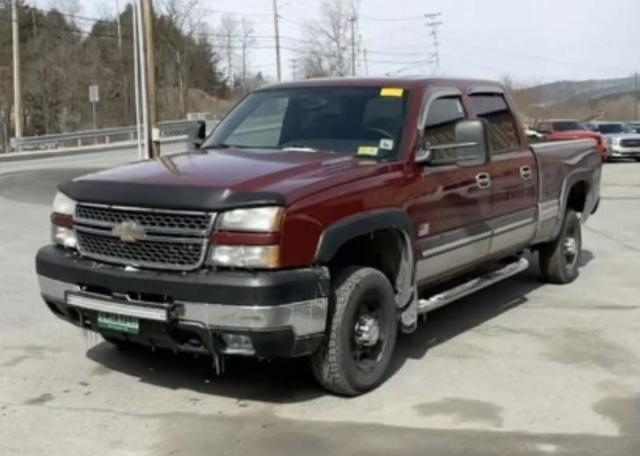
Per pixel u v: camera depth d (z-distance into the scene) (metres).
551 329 6.79
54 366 5.79
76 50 71.69
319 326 4.78
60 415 4.88
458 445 4.41
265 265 4.55
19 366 5.79
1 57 68.06
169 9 78.19
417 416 4.85
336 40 71.00
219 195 4.62
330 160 5.44
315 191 4.81
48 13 73.44
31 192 18.66
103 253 5.02
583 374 5.62
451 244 6.07
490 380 5.50
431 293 6.43
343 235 4.88
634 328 6.80
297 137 6.03
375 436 4.55
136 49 27.09
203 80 86.19
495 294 8.13
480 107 6.77
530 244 7.72
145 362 5.88
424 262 5.77
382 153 5.66
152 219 4.79
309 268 4.71
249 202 4.57
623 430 4.62
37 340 6.43
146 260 4.82
